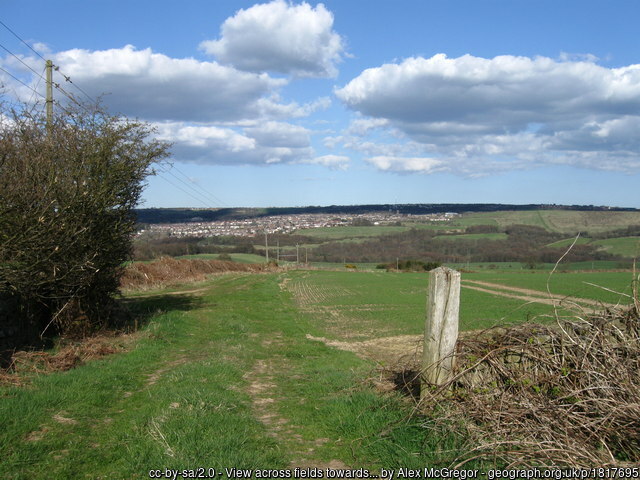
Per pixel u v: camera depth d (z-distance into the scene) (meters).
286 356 10.83
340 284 45.31
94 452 4.77
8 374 7.65
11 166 9.05
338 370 8.62
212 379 7.64
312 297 31.22
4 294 10.34
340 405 5.99
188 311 18.44
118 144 12.59
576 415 4.41
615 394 4.47
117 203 12.54
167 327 13.53
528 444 4.14
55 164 10.30
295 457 4.66
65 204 10.02
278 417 6.00
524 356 5.18
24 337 10.44
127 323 13.88
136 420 5.52
